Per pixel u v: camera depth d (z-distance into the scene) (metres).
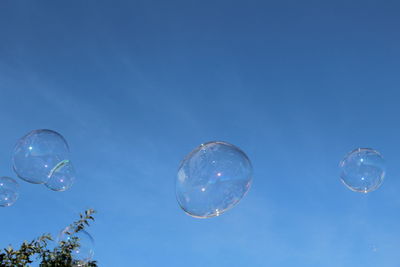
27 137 3.98
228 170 2.84
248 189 2.92
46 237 4.00
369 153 4.14
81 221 4.40
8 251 3.67
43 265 3.88
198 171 2.85
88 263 4.26
